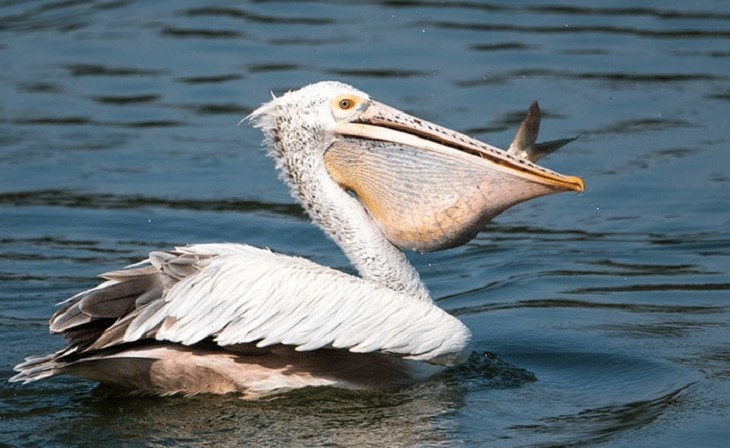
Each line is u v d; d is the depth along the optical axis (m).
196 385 10.83
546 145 11.20
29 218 16.56
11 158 18.73
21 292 14.00
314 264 11.09
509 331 12.95
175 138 19.72
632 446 9.80
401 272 11.78
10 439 9.87
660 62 22.39
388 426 10.24
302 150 11.84
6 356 11.92
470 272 15.23
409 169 11.40
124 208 16.97
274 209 17.11
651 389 11.16
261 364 10.91
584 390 11.20
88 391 11.07
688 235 16.12
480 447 9.76
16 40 24.53
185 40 24.20
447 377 11.50
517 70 22.17
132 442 9.84
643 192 17.53
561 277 14.85
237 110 20.78
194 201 17.30
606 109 20.34
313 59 22.80
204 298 10.45
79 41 24.38
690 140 19.11
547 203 17.70
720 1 25.52
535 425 10.27
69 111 20.83
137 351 10.50
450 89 21.22
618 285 14.52
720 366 11.67
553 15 25.12
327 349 11.05
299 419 10.41
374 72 22.05
